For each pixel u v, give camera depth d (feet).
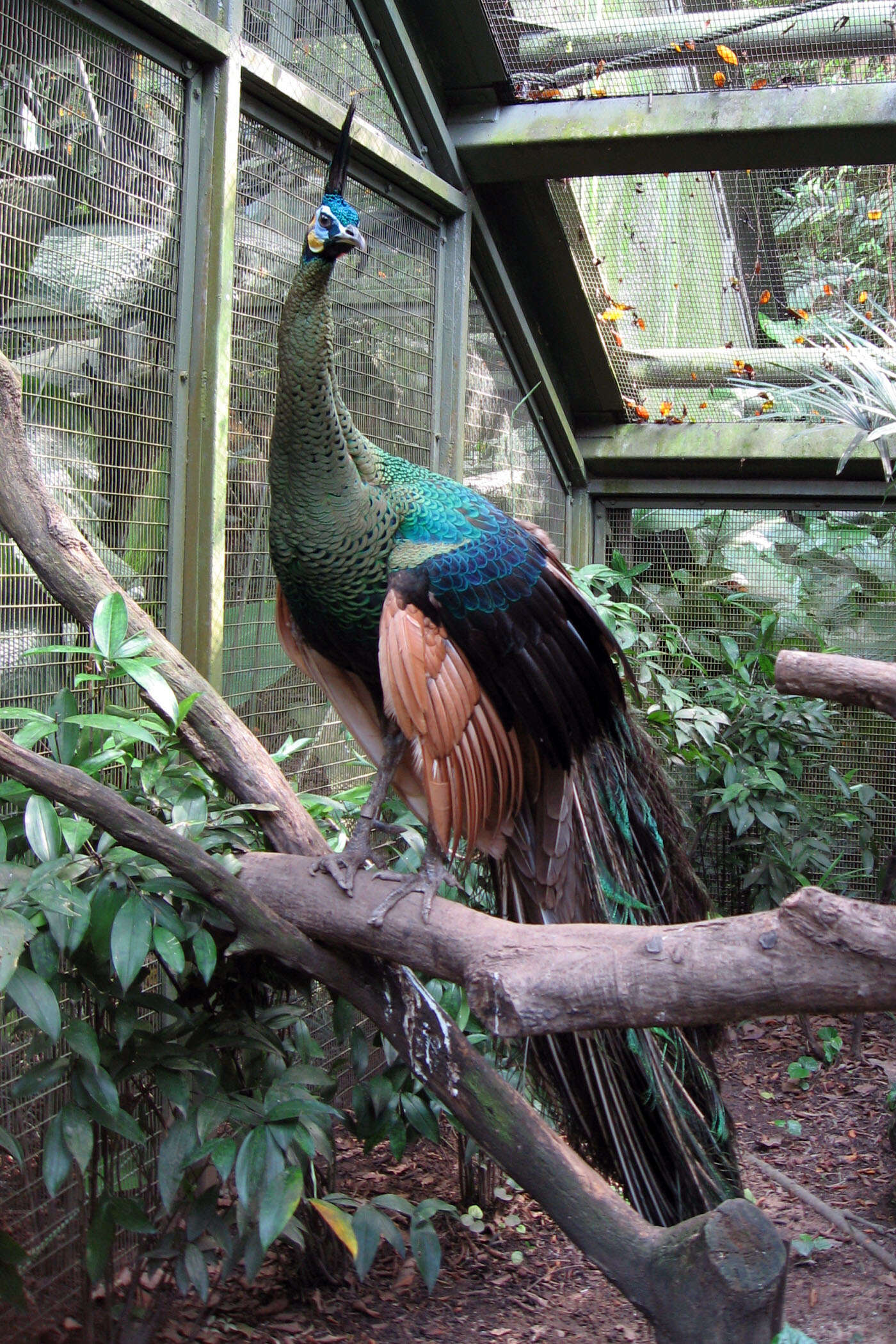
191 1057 8.23
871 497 19.54
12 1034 8.77
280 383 7.99
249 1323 9.70
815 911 6.36
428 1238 8.93
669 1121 8.67
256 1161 7.61
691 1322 7.25
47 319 9.55
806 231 18.65
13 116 9.12
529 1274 10.75
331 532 8.14
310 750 13.56
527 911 8.96
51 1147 7.26
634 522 20.98
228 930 8.04
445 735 7.91
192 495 11.27
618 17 14.35
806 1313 10.02
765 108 14.55
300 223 12.98
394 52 14.34
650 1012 6.81
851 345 16.25
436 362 15.87
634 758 9.46
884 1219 11.81
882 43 14.24
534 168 15.56
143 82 10.57
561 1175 7.73
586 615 8.86
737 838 18.08
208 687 9.12
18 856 8.34
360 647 8.79
